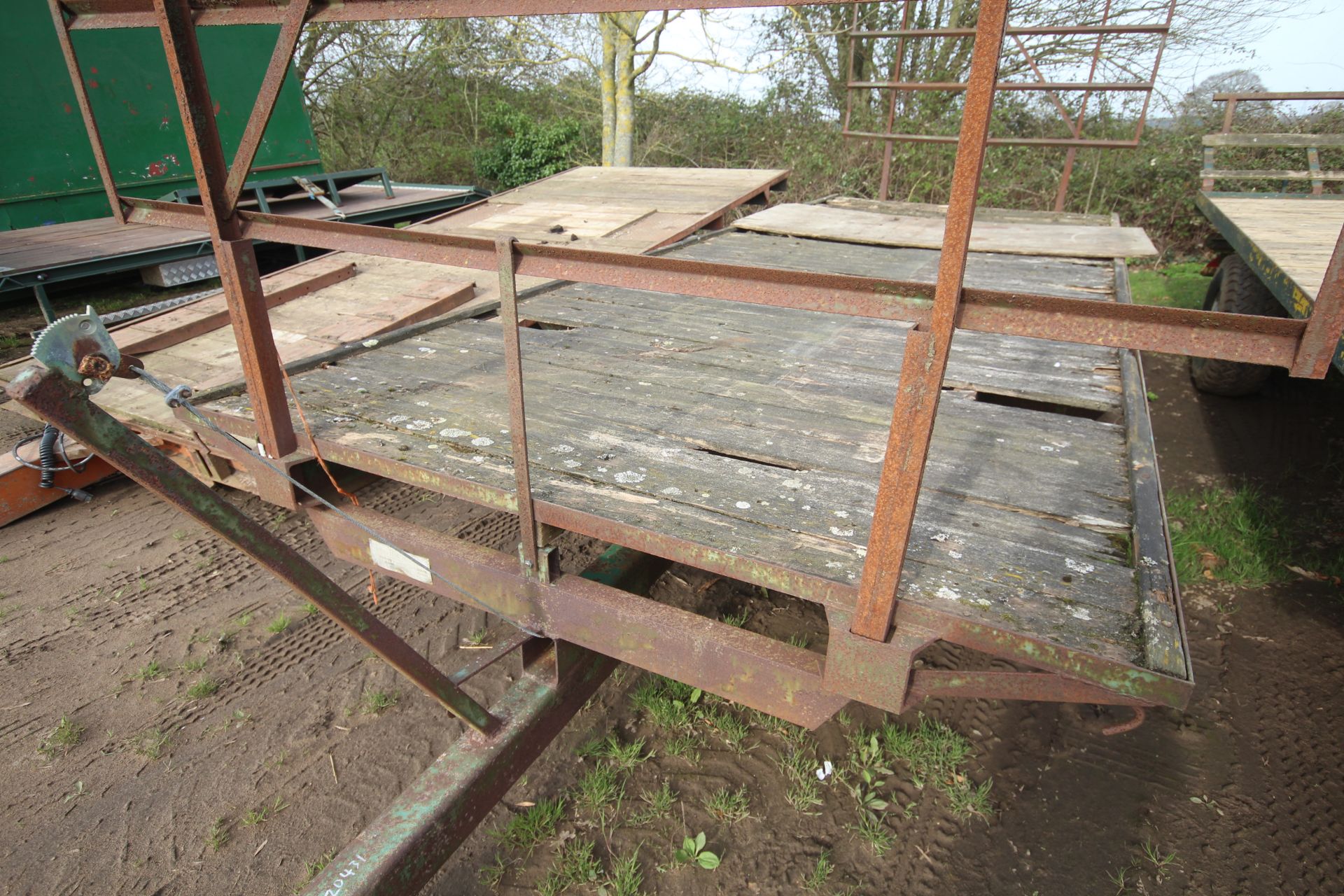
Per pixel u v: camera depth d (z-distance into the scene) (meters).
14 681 2.71
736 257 4.36
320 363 2.90
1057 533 1.76
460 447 2.20
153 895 2.01
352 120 14.41
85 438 0.96
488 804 1.75
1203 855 2.12
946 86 5.43
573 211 5.68
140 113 7.25
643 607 1.82
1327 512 3.77
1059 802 2.28
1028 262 4.27
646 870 2.08
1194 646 2.93
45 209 6.77
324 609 1.32
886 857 2.12
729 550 1.66
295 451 2.24
